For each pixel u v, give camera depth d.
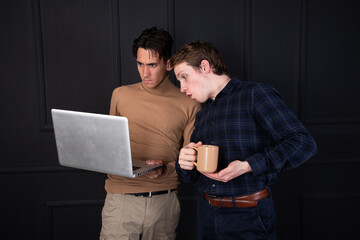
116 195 1.67
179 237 2.25
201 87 1.35
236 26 2.11
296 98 2.17
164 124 1.68
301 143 1.12
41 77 2.09
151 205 1.64
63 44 2.08
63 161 1.50
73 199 2.20
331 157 2.20
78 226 2.22
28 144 2.15
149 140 1.68
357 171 2.23
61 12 2.06
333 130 2.19
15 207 2.19
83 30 2.08
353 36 2.13
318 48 2.14
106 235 1.67
